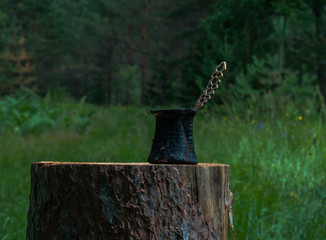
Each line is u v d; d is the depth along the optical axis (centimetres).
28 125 1088
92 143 1017
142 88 3534
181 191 189
